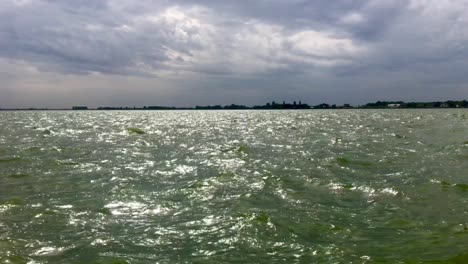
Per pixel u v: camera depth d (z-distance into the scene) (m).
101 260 8.87
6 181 17.45
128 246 9.81
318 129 50.62
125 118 105.94
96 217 12.21
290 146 30.28
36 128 56.12
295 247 9.59
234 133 44.72
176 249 9.59
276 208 12.93
